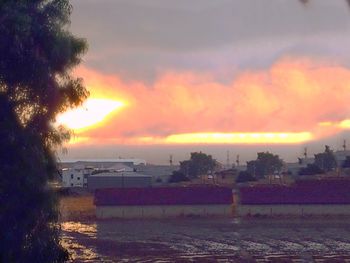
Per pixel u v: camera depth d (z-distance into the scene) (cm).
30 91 2716
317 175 12925
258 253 5731
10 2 2675
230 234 7131
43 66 2695
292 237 6844
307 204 8800
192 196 9088
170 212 8925
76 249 5906
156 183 12862
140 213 8869
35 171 2638
